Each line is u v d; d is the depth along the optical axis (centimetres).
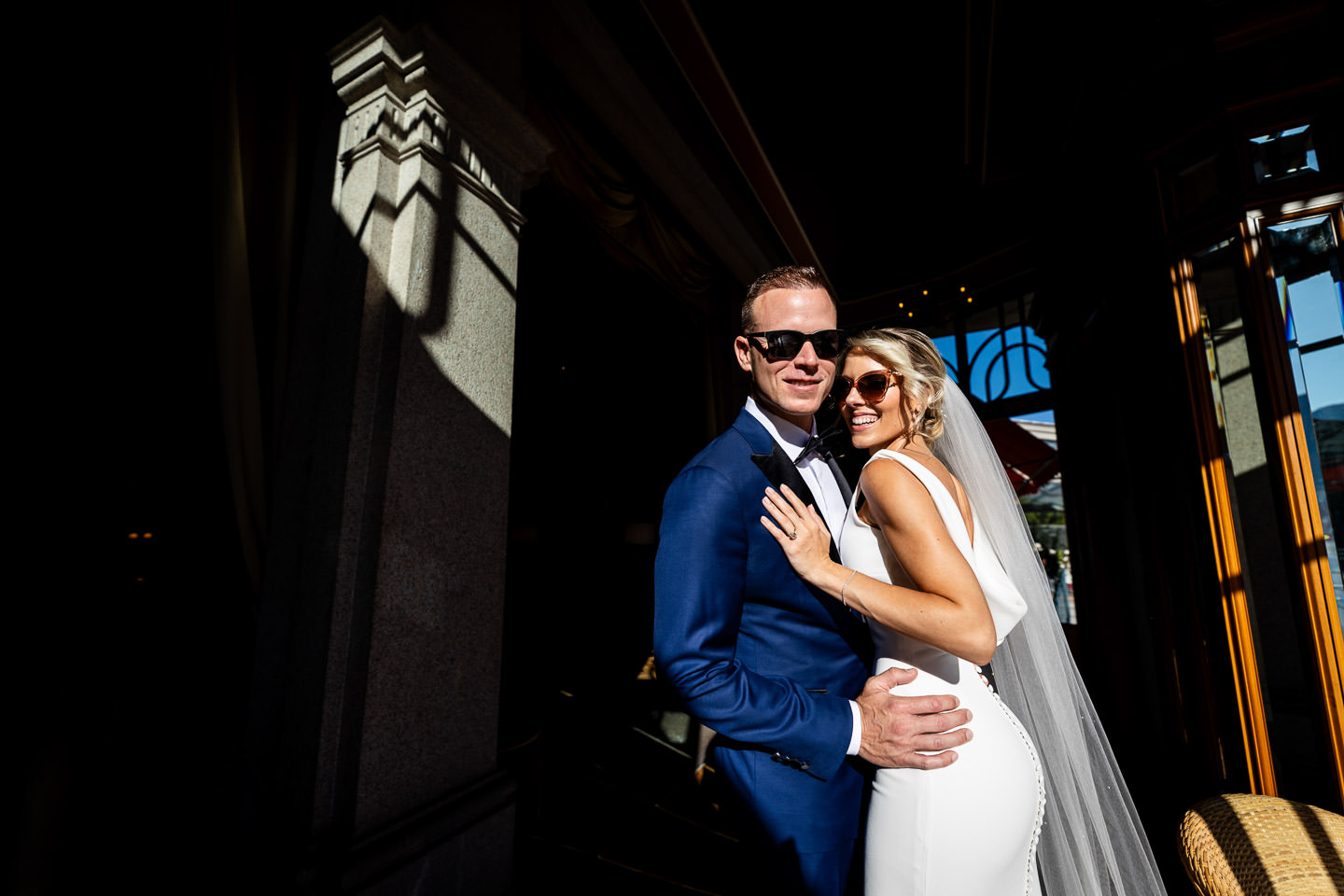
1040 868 133
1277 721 296
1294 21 250
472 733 219
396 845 179
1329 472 244
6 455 142
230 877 172
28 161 147
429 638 205
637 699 461
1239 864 151
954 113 426
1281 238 259
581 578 425
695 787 376
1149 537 371
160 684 171
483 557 230
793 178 488
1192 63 281
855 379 132
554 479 395
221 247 188
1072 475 536
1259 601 307
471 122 243
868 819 116
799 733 102
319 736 179
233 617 194
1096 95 345
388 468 197
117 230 165
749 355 136
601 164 403
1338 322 248
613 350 442
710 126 464
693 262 518
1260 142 263
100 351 160
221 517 191
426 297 217
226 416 188
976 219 572
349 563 193
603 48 358
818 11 345
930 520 100
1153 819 306
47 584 148
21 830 140
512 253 262
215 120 191
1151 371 331
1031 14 329
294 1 228
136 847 162
